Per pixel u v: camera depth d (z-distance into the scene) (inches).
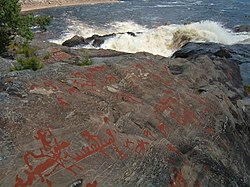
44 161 227.1
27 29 570.9
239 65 723.4
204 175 291.9
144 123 309.6
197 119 352.8
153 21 1574.8
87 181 225.6
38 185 210.5
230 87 529.7
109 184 230.5
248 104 502.6
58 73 345.1
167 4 2271.2
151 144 283.7
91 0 2431.1
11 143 234.5
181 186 265.0
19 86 304.2
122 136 277.7
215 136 348.5
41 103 284.4
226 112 404.2
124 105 319.9
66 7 2117.4
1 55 515.2
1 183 204.7
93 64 395.2
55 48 527.2
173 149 293.4
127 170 247.8
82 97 309.6
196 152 309.7
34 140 242.1
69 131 259.8
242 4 2222.0
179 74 464.8
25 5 2103.8
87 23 1529.3
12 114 261.3
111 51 576.7
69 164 231.9
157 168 263.0
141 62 418.6
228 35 1130.0
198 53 804.0
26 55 495.2
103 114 293.3
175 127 325.7
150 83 378.6
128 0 2532.0
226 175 308.7
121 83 362.3
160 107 340.8
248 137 425.1
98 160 244.2
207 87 447.5
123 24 1502.2
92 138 261.0
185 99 378.9
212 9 1964.8
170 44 1097.4
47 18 642.8
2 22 538.3
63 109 284.2
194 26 1159.0
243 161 358.9
